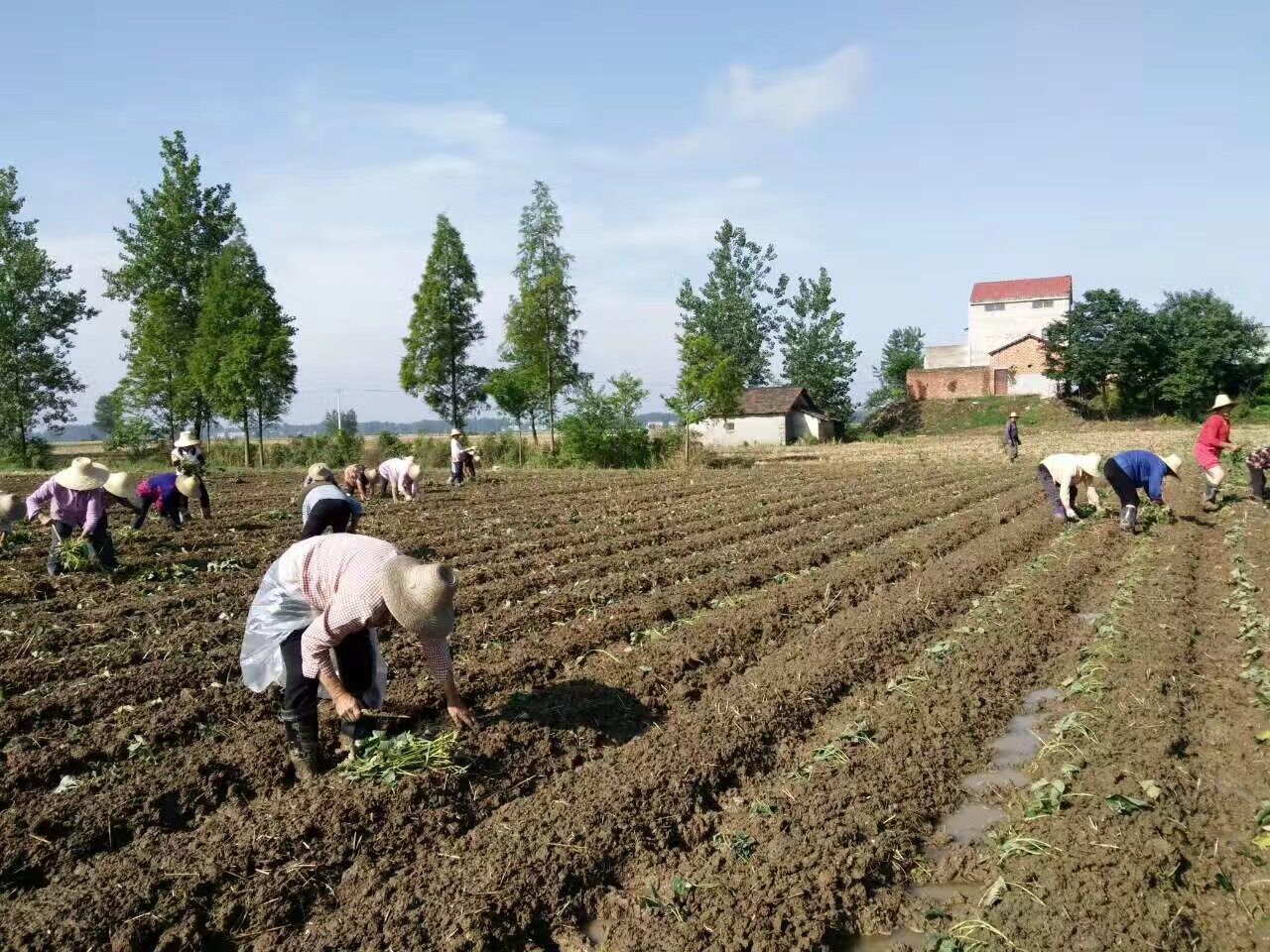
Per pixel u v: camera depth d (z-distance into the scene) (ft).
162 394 121.60
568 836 16.49
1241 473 77.00
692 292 229.86
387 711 21.48
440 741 18.97
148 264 122.01
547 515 58.23
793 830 17.06
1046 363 208.23
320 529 21.12
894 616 30.50
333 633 16.93
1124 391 192.24
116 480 36.22
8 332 118.32
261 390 112.06
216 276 112.68
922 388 222.89
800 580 36.78
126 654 25.95
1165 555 40.37
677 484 83.56
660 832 17.19
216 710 22.25
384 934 14.01
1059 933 13.85
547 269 129.90
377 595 16.81
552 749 20.52
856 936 14.40
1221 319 179.73
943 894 15.46
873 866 16.03
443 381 126.11
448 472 103.09
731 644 28.25
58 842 16.39
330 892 15.19
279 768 19.25
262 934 14.17
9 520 38.88
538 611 31.37
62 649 26.89
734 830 17.29
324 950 13.69
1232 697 23.31
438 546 44.80
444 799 17.72
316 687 18.40
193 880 14.97
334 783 17.81
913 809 17.95
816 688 24.02
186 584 35.14
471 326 126.72
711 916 14.62
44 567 37.17
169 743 20.74
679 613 32.53
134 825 17.12
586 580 36.58
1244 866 15.78
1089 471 49.11
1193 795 18.16
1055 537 47.26
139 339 122.93
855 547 45.65
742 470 107.04
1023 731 22.16
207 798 18.24
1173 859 15.60
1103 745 20.30
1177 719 21.63
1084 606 33.40
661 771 19.02
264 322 113.29
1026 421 194.80
